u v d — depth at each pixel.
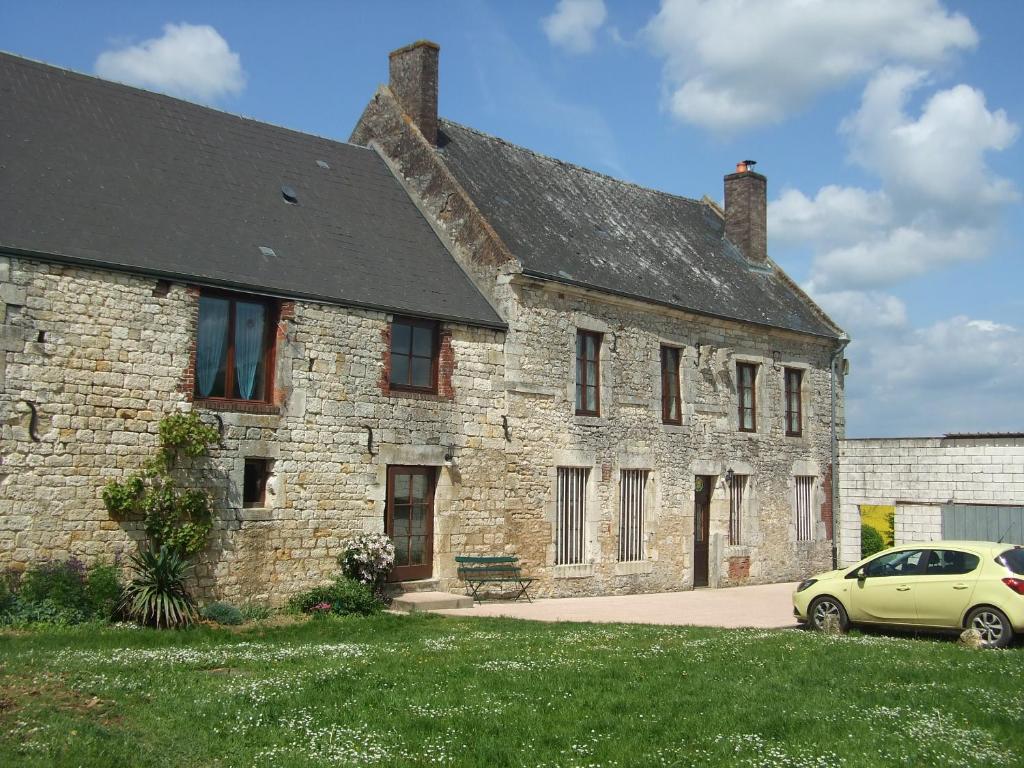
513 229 17.77
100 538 12.15
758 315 21.44
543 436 16.98
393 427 15.02
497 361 16.42
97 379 12.25
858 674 9.47
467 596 15.74
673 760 6.84
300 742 7.13
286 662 9.83
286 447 13.88
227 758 6.75
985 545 12.34
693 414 19.84
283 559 13.77
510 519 16.45
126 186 13.89
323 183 16.98
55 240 12.16
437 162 17.94
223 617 12.56
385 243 16.45
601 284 17.88
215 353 13.47
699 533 20.12
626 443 18.39
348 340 14.59
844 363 24.16
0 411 11.54
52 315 11.98
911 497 22.31
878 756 6.95
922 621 12.27
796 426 22.75
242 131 16.83
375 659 10.05
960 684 9.05
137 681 8.61
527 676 9.19
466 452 15.92
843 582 13.05
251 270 13.85
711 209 25.59
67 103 14.62
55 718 7.32
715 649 10.83
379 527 14.77
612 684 8.91
